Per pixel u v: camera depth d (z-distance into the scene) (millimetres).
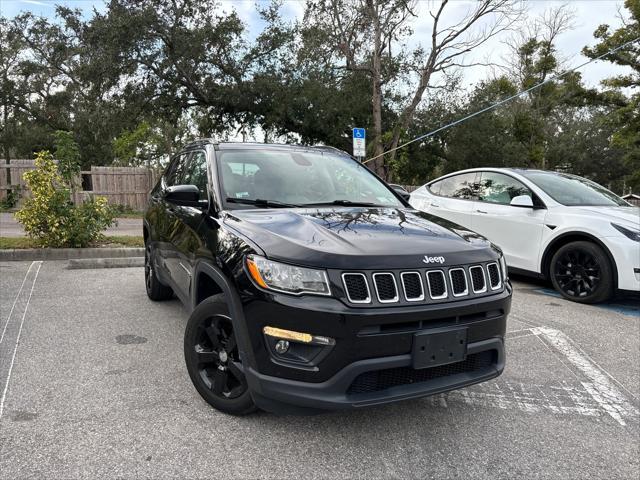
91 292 5945
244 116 23688
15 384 3363
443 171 32812
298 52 22875
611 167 55250
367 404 2449
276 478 2424
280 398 2514
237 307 2691
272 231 2799
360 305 2436
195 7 21078
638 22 27141
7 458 2502
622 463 2693
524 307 5816
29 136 35906
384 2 22719
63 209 8125
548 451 2787
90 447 2625
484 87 30781
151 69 21125
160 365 3756
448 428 2994
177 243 4043
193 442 2707
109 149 31609
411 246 2715
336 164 4324
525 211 6582
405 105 26359
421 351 2516
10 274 6758
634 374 3938
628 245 5523
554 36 33125
